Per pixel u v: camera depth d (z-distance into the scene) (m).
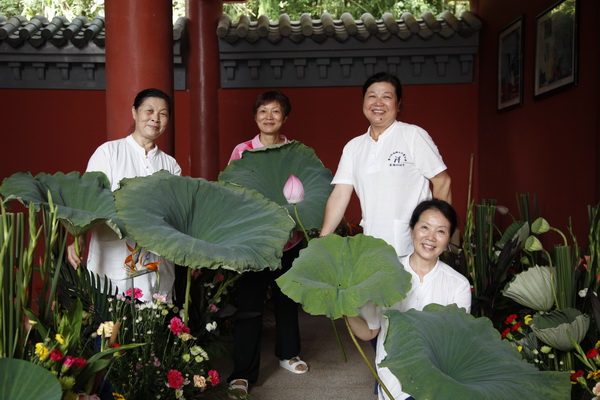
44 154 5.99
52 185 2.51
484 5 5.79
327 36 5.77
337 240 2.05
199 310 3.28
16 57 5.80
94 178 2.63
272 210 2.52
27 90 5.95
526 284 2.55
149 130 2.79
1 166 5.97
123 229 2.35
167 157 2.97
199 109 5.92
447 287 2.29
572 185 4.05
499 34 5.37
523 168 4.91
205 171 5.95
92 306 2.37
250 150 3.18
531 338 2.57
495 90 5.48
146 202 2.31
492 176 5.62
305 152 3.26
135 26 3.83
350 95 5.98
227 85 5.99
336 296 1.82
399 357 1.69
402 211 2.66
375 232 2.70
